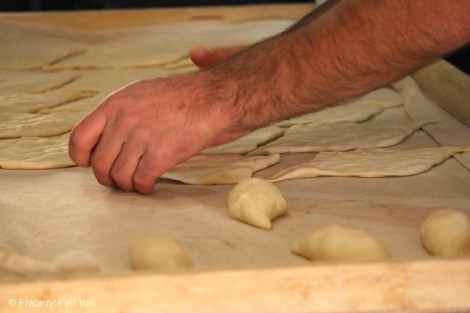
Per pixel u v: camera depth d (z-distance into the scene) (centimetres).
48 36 322
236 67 158
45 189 164
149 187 156
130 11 338
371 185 167
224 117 153
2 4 420
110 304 100
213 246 135
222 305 101
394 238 138
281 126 212
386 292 103
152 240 126
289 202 156
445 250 128
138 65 288
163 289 100
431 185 167
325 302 102
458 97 217
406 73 148
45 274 106
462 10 133
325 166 175
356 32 143
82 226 145
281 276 101
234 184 167
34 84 261
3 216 150
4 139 203
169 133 151
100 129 153
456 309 104
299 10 351
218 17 347
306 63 150
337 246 123
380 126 213
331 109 230
